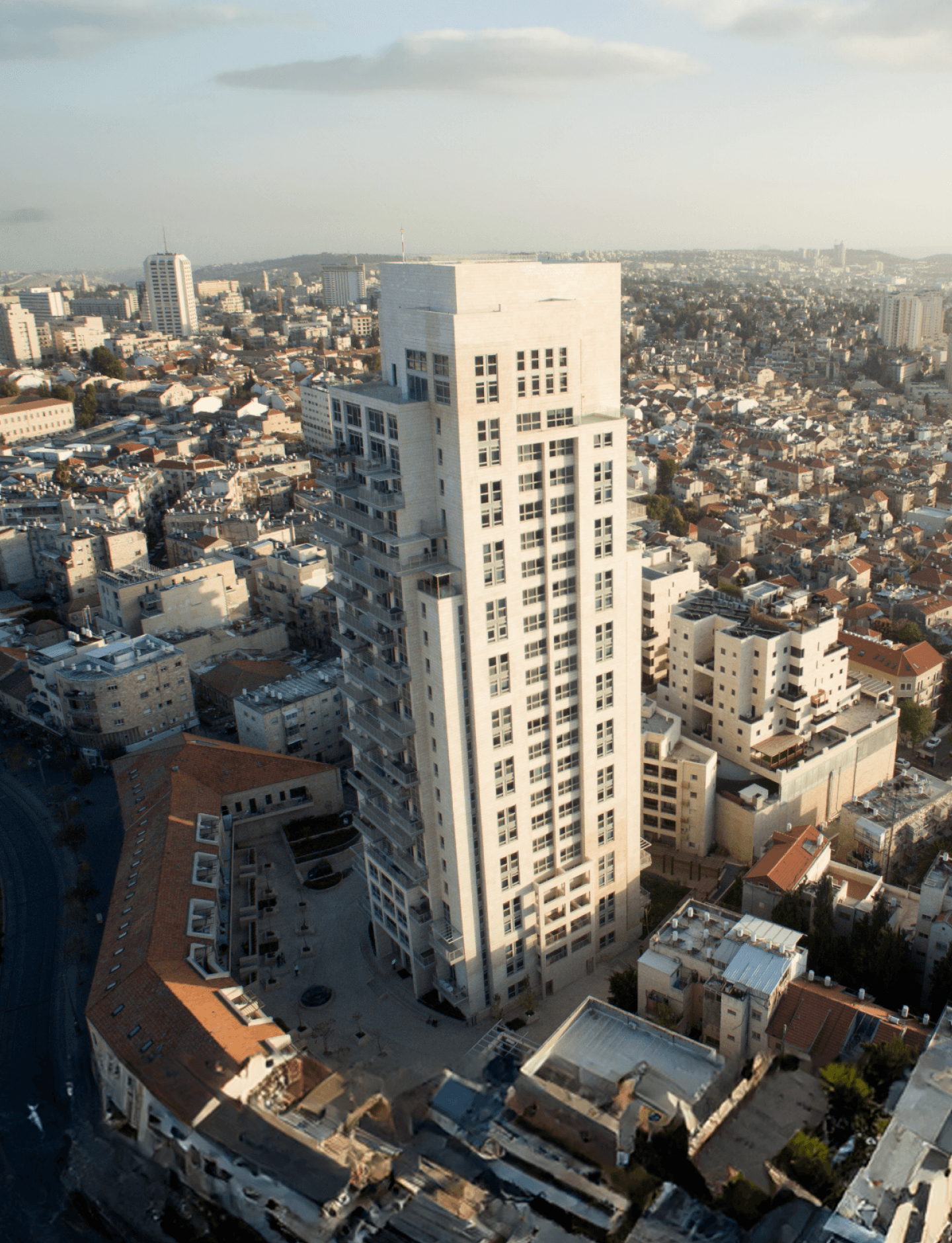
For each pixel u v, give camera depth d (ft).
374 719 436.76
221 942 497.46
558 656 419.95
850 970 428.56
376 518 393.09
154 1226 360.28
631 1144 346.95
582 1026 399.85
